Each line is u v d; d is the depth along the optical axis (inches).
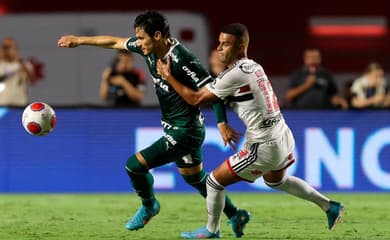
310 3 2679.6
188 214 1353.3
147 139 1697.8
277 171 1056.8
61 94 2107.5
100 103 2111.2
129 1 2581.2
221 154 1684.3
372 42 2637.8
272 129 1019.3
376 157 1699.1
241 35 1021.2
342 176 1697.8
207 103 1027.3
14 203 1499.8
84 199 1569.9
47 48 2106.3
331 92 1859.0
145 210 1096.2
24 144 1685.5
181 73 1041.5
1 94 1862.7
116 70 1818.4
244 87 1010.7
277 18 2669.8
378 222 1272.1
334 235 1138.0
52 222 1256.8
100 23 2116.1
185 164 1099.3
